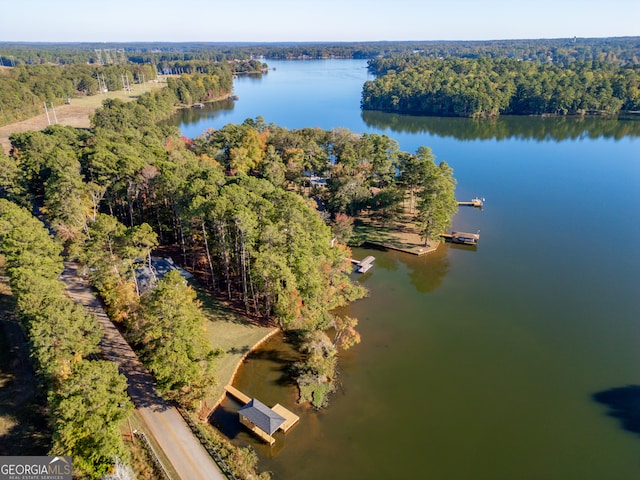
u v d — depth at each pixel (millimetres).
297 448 38781
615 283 66812
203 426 39750
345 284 62156
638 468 37594
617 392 46062
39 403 39844
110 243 51750
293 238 53625
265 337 53562
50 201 64875
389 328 56906
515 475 36938
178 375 38000
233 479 34312
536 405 44406
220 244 56469
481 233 85375
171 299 38875
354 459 37969
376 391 45969
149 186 71750
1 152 93000
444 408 43875
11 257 47062
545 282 67625
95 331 42281
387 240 82000
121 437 35750
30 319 39750
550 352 52156
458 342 54062
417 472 36938
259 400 44062
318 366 46656
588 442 40125
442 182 78688
